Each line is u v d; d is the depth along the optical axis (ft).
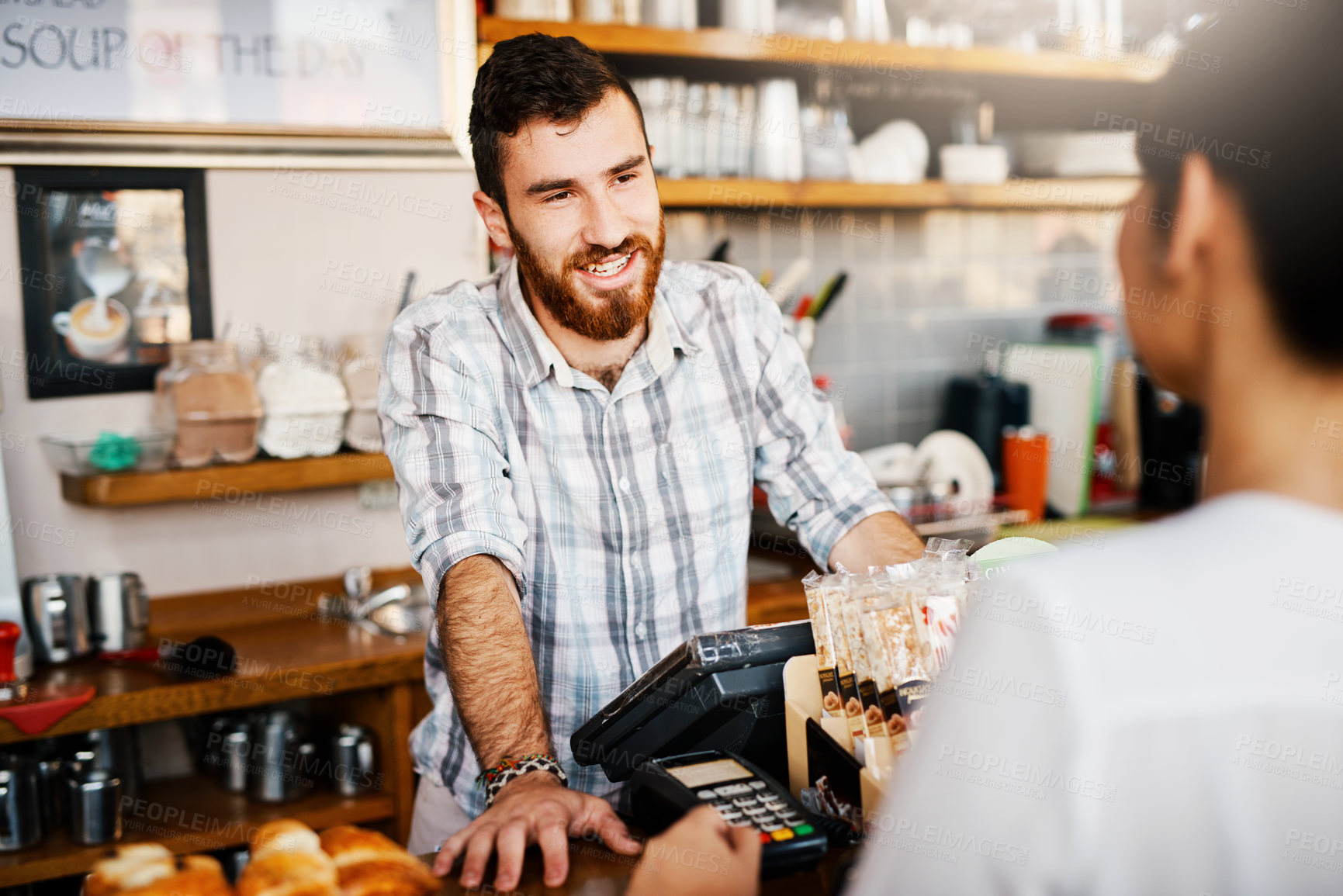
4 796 6.06
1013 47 9.71
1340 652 1.40
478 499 4.24
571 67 4.09
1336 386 1.47
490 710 3.80
